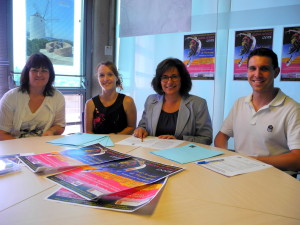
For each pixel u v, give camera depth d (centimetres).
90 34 299
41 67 181
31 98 189
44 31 265
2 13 234
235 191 82
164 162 111
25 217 63
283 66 219
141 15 279
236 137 163
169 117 185
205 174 97
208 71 250
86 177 88
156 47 277
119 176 89
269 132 146
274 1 217
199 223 62
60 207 68
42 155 113
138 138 162
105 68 204
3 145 135
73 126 301
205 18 247
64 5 277
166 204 72
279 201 75
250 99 159
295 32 211
